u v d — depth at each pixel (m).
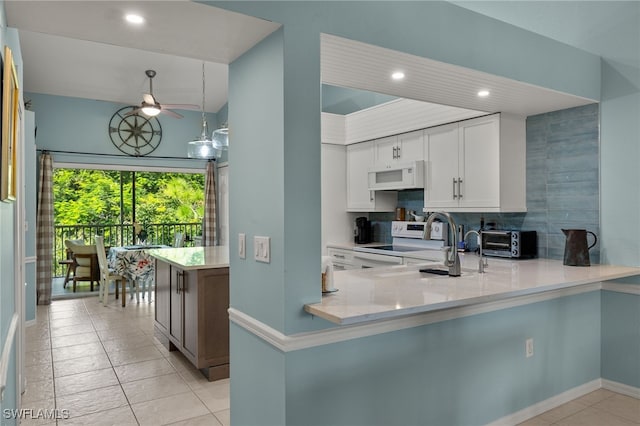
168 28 1.78
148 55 5.71
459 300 1.90
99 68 5.87
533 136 3.40
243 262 2.11
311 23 1.81
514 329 2.60
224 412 2.78
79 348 4.00
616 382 3.04
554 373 2.82
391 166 4.16
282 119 1.76
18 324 2.59
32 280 4.77
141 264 5.72
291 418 1.79
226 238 7.31
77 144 6.41
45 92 6.19
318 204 1.85
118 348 4.01
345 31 1.89
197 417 2.71
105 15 1.64
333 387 1.90
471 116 3.44
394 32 2.02
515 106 3.11
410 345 2.14
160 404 2.88
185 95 6.83
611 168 2.97
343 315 1.62
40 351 3.92
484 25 2.35
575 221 3.16
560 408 2.80
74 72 5.88
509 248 3.34
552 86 2.70
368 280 2.40
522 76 2.53
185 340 3.52
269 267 1.87
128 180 9.98
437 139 3.80
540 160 3.36
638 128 2.84
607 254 2.99
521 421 2.63
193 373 3.42
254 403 2.03
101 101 6.59
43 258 5.86
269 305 1.88
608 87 2.98
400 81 2.49
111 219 9.71
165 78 6.30
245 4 1.66
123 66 5.90
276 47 1.79
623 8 2.91
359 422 1.98
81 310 5.49
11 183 1.59
